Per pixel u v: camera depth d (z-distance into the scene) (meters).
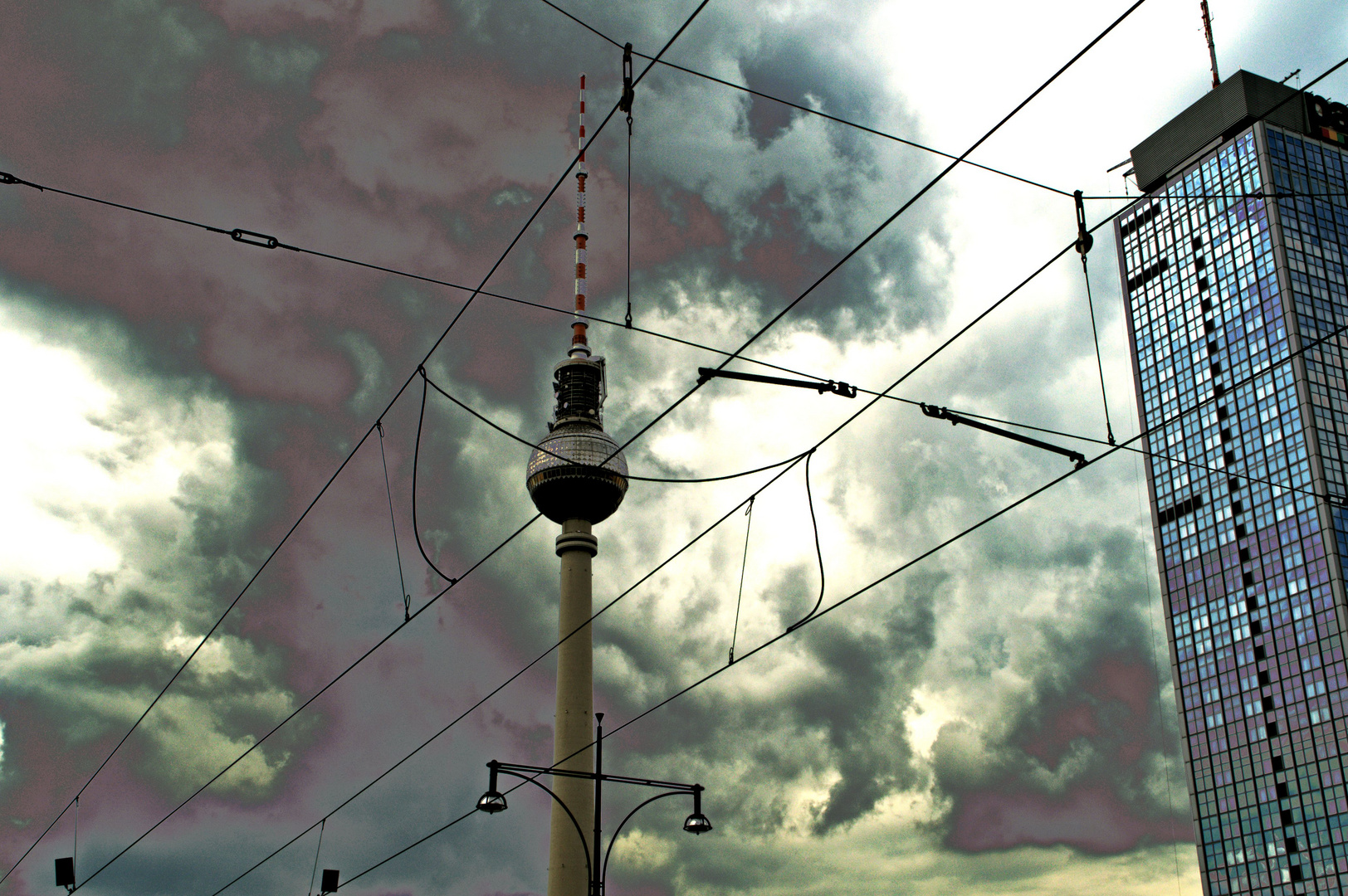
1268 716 198.50
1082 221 31.66
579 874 146.62
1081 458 33.06
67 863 66.38
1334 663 191.88
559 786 151.25
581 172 195.38
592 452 169.12
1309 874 187.25
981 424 33.84
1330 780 187.88
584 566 166.88
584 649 160.88
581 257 190.88
